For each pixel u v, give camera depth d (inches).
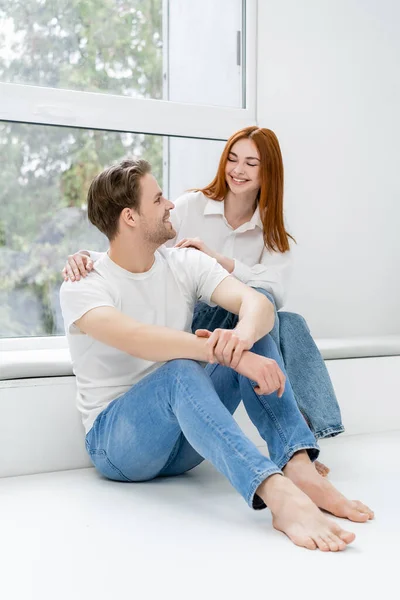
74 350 84.5
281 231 98.2
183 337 74.0
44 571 59.6
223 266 93.7
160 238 82.8
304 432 74.8
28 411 91.0
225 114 120.6
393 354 117.6
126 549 64.4
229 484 86.1
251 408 76.9
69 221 112.7
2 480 88.3
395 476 88.4
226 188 99.0
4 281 109.4
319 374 90.7
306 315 128.8
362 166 132.3
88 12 112.7
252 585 56.3
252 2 121.7
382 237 135.0
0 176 108.1
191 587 56.1
